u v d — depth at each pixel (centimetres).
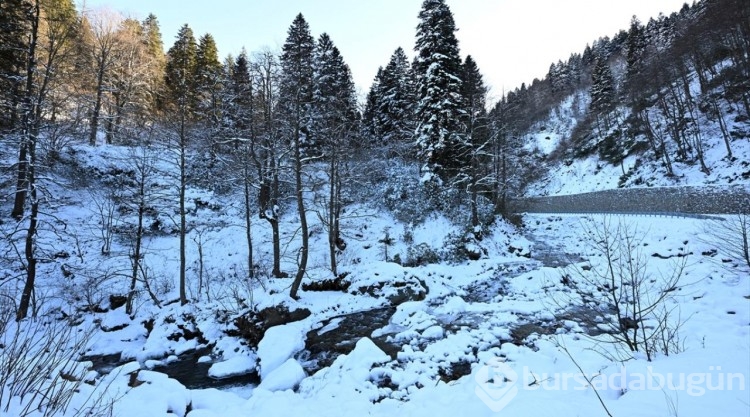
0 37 1501
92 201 2312
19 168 1440
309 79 1747
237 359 1059
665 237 1678
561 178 4903
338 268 1806
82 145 2533
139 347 1277
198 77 2384
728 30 3284
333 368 843
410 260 2095
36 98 1469
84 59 2252
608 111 4881
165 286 1870
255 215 2639
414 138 2969
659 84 4100
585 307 1148
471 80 2552
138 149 2569
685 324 765
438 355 858
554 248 2319
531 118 7262
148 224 2300
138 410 519
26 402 395
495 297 1472
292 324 1183
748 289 901
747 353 489
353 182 2678
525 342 905
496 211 2788
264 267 2042
